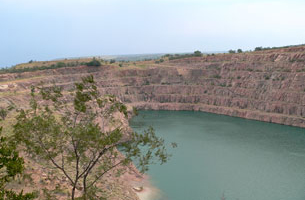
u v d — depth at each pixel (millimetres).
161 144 26250
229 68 176750
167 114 157000
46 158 24125
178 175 69125
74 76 159875
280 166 76125
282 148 92562
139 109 170125
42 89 24750
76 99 24547
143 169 25906
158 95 180000
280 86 145375
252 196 58188
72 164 46562
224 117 148500
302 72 141000
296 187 62625
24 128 22750
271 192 60094
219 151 89250
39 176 36500
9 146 22219
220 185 63719
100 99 25453
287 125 128125
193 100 174625
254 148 92750
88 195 25453
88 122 25078
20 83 127500
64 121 25047
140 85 184250
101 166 26047
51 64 197375
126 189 51781
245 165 76812
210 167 75188
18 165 19828
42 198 30531
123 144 25359
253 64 166625
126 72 187750
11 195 19609
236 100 157125
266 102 144000
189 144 97000
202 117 148375
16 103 93562
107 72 180250
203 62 196875
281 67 153750
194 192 59781
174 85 185000
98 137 23828
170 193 59062
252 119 141750
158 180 65688
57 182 37406
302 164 77375
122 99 169750
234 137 106875
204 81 181250
